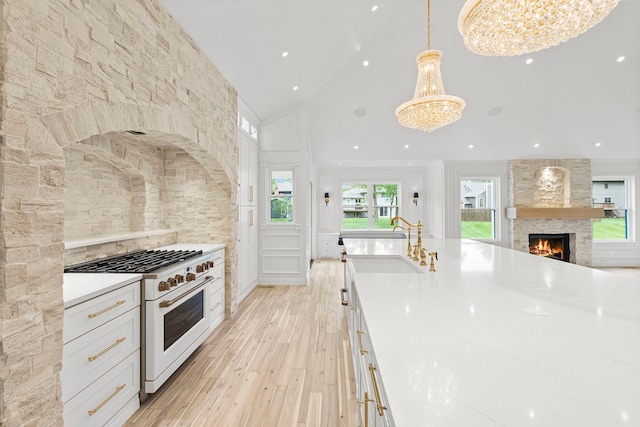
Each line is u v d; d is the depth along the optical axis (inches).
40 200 49.8
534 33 60.9
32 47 48.9
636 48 170.4
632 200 272.4
